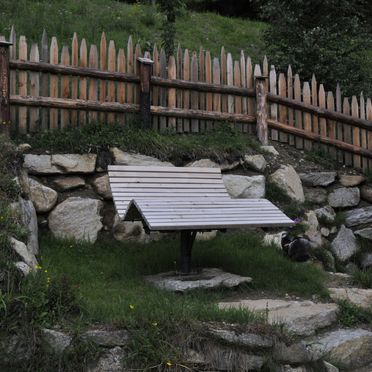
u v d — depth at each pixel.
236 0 18.45
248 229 7.12
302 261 6.31
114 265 5.66
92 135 6.87
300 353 4.25
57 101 6.87
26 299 3.96
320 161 8.60
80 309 4.11
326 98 9.37
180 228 4.95
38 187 6.18
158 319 4.00
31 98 6.71
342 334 4.79
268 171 7.80
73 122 7.04
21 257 4.52
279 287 5.52
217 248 6.37
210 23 15.12
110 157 6.76
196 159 7.29
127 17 13.77
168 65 7.79
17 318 3.87
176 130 7.79
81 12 13.46
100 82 7.23
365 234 7.93
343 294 5.47
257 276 5.67
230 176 7.34
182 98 7.88
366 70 11.70
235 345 4.03
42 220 6.19
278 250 6.64
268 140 8.42
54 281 4.23
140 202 5.34
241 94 8.30
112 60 7.34
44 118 6.86
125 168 6.05
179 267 5.82
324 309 4.98
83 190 6.56
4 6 12.15
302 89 9.34
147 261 5.89
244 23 16.06
